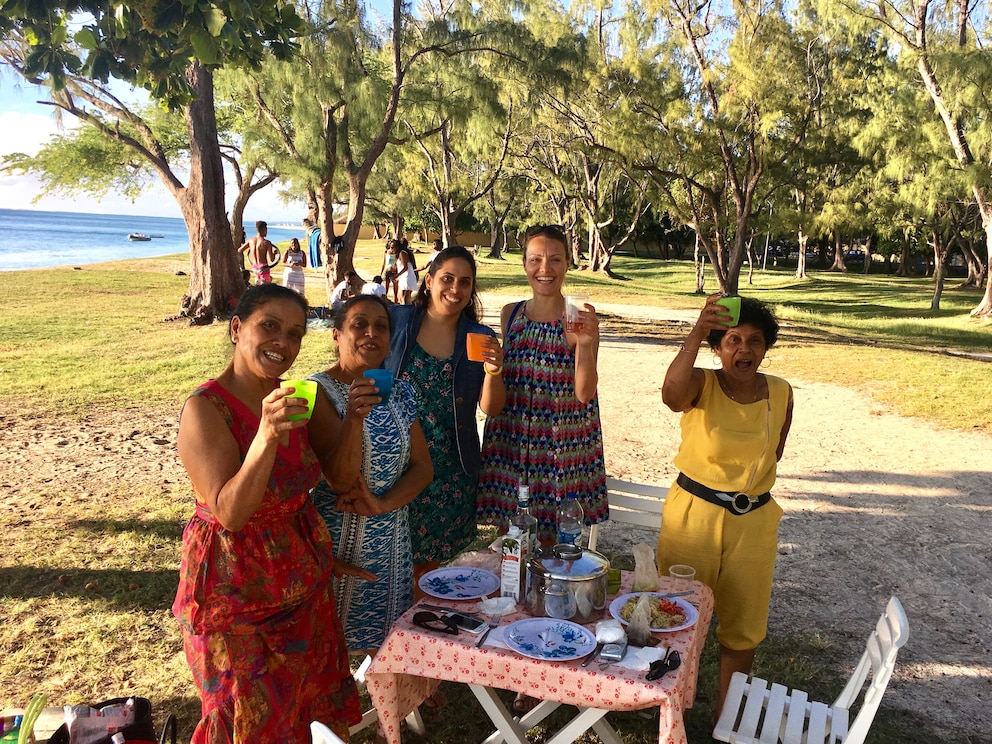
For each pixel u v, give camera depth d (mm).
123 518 5848
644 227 62906
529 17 24297
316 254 24562
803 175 22500
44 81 4680
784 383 3273
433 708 3617
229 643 2439
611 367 13336
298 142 17078
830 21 19406
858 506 6672
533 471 3439
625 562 5418
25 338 14180
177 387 10195
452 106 19141
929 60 20031
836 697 3822
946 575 5316
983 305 24047
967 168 19750
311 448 2793
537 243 3369
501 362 3234
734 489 3199
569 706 3682
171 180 17094
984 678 4043
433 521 3469
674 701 2271
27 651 4004
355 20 16094
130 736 2633
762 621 3256
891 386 11688
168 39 4574
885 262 61438
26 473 6895
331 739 1773
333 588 3031
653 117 20219
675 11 19688
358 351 3002
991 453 8320
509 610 2801
